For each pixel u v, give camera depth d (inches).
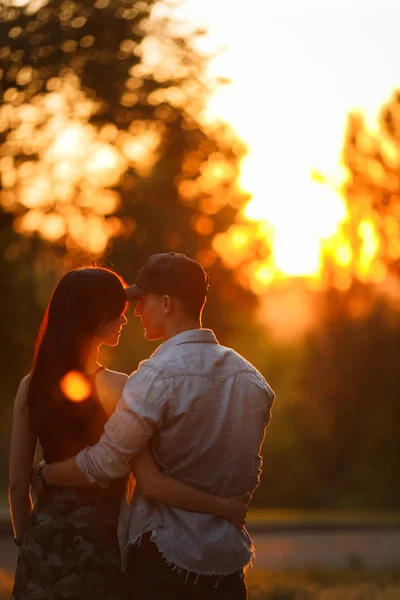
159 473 166.6
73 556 172.2
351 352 1847.9
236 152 636.7
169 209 621.6
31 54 528.7
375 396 1883.6
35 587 172.1
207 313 679.7
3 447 2180.1
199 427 167.3
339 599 477.4
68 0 538.9
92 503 174.4
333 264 1765.5
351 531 1148.5
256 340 1788.9
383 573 628.7
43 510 175.3
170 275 174.2
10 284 718.5
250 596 468.1
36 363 178.4
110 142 592.1
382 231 1711.4
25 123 565.6
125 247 613.6
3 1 534.9
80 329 176.6
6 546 863.7
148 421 164.6
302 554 831.7
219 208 639.1
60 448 175.8
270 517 1290.6
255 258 676.7
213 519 167.5
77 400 175.5
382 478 1899.6
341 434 1940.2
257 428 173.6
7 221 595.2
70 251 619.5
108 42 558.9
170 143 610.2
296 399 1929.1
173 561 163.8
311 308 1830.7
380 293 1800.0
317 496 1961.1
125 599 173.6
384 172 1679.4
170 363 168.6
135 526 168.1
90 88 562.9
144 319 178.5
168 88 591.5
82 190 602.5
